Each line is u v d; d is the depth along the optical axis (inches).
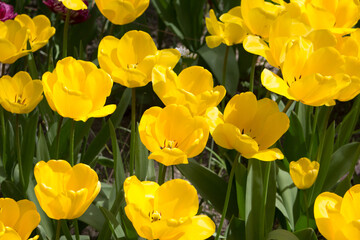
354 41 53.5
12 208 47.0
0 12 73.9
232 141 48.7
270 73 48.9
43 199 46.7
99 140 66.6
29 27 60.7
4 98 51.4
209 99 50.3
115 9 56.9
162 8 96.7
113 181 78.6
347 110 92.9
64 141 66.2
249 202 58.1
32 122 60.9
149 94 87.9
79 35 88.1
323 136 60.4
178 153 47.8
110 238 58.4
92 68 50.6
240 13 62.6
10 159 65.9
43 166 47.6
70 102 49.3
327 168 63.4
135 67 54.0
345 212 47.0
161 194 47.6
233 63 81.6
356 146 65.5
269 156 48.4
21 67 84.4
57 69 50.0
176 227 45.7
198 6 95.3
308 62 49.7
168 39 107.8
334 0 55.2
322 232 46.9
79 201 46.9
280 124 49.9
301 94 48.8
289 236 56.2
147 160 61.2
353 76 50.1
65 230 57.3
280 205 64.3
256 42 51.6
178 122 49.1
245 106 49.8
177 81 50.5
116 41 53.9
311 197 64.4
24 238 47.5
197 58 85.1
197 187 63.2
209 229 46.8
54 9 79.5
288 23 51.6
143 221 45.7
